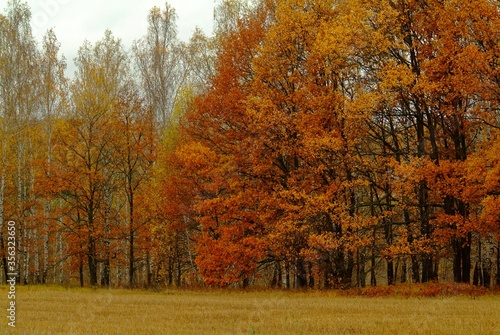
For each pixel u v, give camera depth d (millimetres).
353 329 15055
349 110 27656
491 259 33000
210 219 32500
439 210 32656
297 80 30891
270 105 29844
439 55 27891
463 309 19031
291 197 29531
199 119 34156
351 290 28125
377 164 30344
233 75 33312
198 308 20812
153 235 38625
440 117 30062
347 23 28500
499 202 24453
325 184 30422
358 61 29016
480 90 26766
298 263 32156
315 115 29609
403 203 29016
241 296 27828
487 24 26391
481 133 32375
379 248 29891
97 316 18594
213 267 31219
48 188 37875
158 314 18906
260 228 32281
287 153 30719
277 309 20109
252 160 31172
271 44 30531
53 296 26344
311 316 17969
